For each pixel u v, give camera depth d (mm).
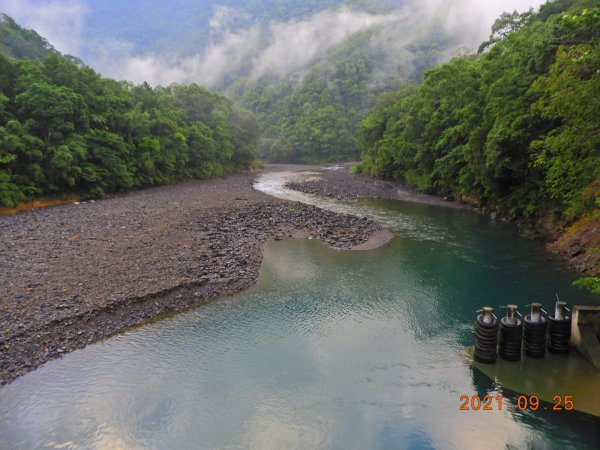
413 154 53031
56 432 9695
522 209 30969
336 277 20266
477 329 12555
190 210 33938
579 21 14781
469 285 19062
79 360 12586
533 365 12398
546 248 24703
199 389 11414
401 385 11695
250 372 12266
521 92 27891
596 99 13016
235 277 19297
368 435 9789
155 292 16562
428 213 37219
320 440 9625
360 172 76938
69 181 37125
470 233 29094
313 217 33000
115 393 11148
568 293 17875
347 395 11242
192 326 15055
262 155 128750
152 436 9648
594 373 11961
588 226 22891
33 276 17500
